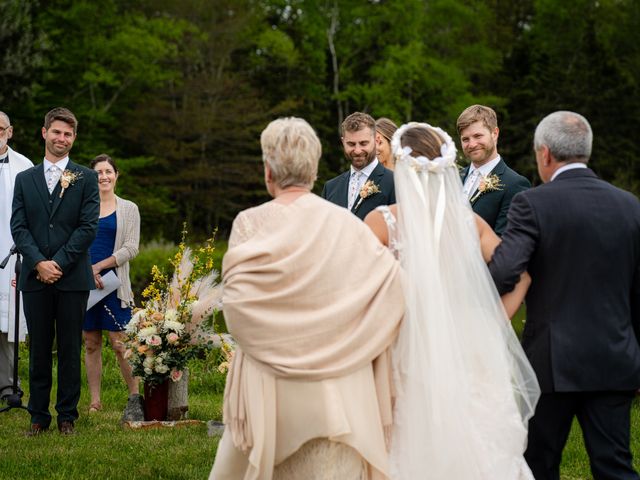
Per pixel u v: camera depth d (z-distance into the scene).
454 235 3.73
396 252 3.76
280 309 3.32
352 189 5.71
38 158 24.45
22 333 7.33
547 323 3.70
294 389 3.32
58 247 5.98
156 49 27.98
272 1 33.97
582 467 5.52
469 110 5.24
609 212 3.71
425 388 3.50
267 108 31.17
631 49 39.66
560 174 3.82
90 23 28.11
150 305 6.56
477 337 3.63
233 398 3.45
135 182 28.48
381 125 6.02
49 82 27.45
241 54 32.66
